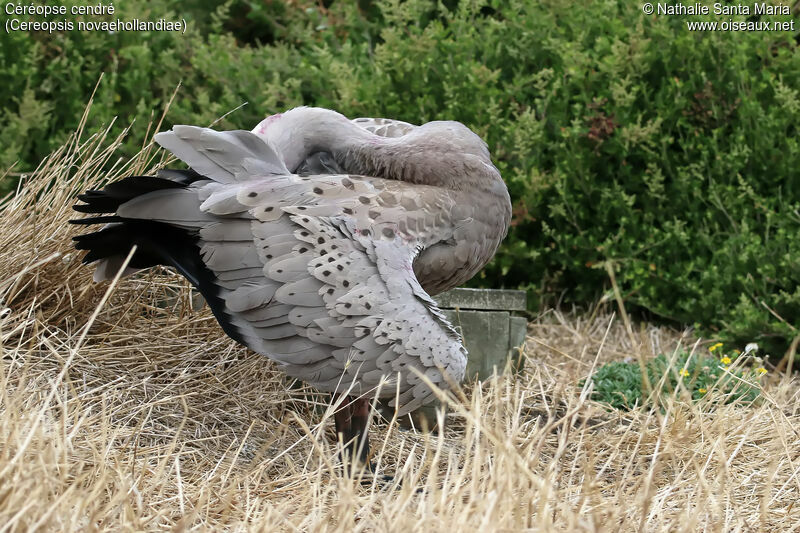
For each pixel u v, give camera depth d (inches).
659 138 398.9
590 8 427.2
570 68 395.9
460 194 244.7
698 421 251.4
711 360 324.5
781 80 378.9
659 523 202.5
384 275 218.2
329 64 414.3
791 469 239.3
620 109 391.5
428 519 172.7
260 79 408.2
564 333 383.6
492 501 171.6
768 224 369.4
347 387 219.3
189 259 228.8
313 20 478.9
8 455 184.1
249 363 283.1
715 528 189.6
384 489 227.0
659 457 222.1
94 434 225.6
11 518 164.4
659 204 393.7
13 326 263.0
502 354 310.7
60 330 267.7
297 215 220.8
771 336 353.4
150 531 183.8
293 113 257.6
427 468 249.4
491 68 419.5
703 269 384.2
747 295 370.3
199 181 229.3
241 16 541.0
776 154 378.6
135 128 386.0
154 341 284.2
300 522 191.9
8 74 393.7
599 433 271.6
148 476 214.1
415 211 233.3
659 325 396.8
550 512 184.5
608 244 387.5
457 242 243.6
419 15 432.5
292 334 217.2
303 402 283.1
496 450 193.8
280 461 246.5
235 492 209.3
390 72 406.9
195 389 271.3
